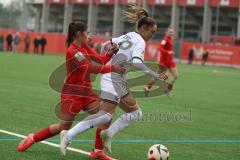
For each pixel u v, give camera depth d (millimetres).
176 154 20703
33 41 128375
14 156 18625
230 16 147875
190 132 26281
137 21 18406
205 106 37781
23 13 153625
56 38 130375
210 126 28656
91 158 18906
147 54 116312
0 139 21562
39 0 157125
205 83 61375
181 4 137500
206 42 130125
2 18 151125
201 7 143250
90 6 149375
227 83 63406
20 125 25250
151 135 24656
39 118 27688
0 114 28359
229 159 20344
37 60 90688
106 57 18375
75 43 18359
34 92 40094
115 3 142750
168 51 43844
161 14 156375
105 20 165875
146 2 142875
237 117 32938
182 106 36906
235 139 25016
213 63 116000
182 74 76875
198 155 20781
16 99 35219
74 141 22000
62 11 167000
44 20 155250
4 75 55188
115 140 22953
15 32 128500
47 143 21047
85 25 18312
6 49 126312
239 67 112688
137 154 20281
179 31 151750
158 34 146250
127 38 18203
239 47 112562
